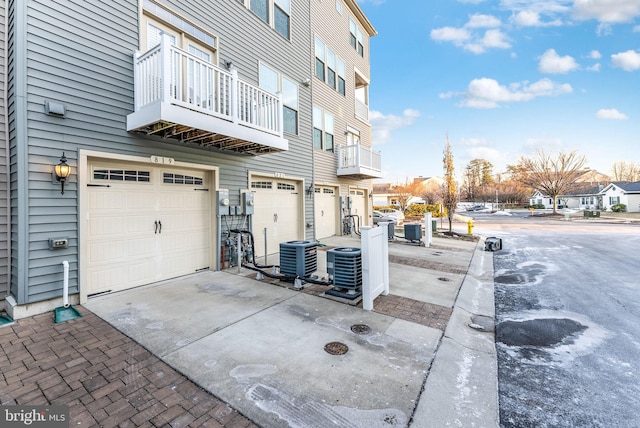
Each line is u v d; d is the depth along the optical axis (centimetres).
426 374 256
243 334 328
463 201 5475
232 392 225
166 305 414
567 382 260
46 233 379
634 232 1512
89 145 420
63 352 283
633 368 285
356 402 216
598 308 456
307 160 961
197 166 580
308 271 511
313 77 1018
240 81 543
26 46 361
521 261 827
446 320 381
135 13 481
